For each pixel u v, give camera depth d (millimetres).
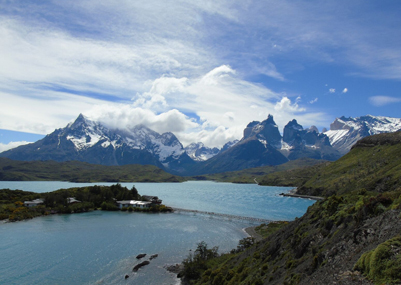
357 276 23562
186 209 196000
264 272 45594
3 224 137125
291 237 50500
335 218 39438
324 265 30516
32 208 171000
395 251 21922
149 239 111125
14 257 87188
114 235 117250
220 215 170750
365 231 29562
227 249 97125
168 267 79812
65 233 119812
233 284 50062
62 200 190125
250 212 186250
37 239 108875
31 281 69938
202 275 66812
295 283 32438
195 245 102875
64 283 69125
